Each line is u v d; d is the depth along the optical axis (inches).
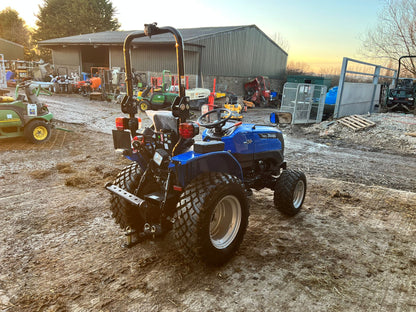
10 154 261.9
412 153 339.9
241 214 115.7
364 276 111.0
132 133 118.0
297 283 105.7
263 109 833.5
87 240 130.4
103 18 1753.2
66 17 1688.0
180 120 106.0
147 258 117.5
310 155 316.8
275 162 166.7
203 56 783.1
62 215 153.4
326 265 117.0
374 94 610.9
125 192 110.5
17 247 124.0
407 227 152.4
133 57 838.5
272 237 137.4
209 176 108.2
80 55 1025.5
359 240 137.6
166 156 106.6
